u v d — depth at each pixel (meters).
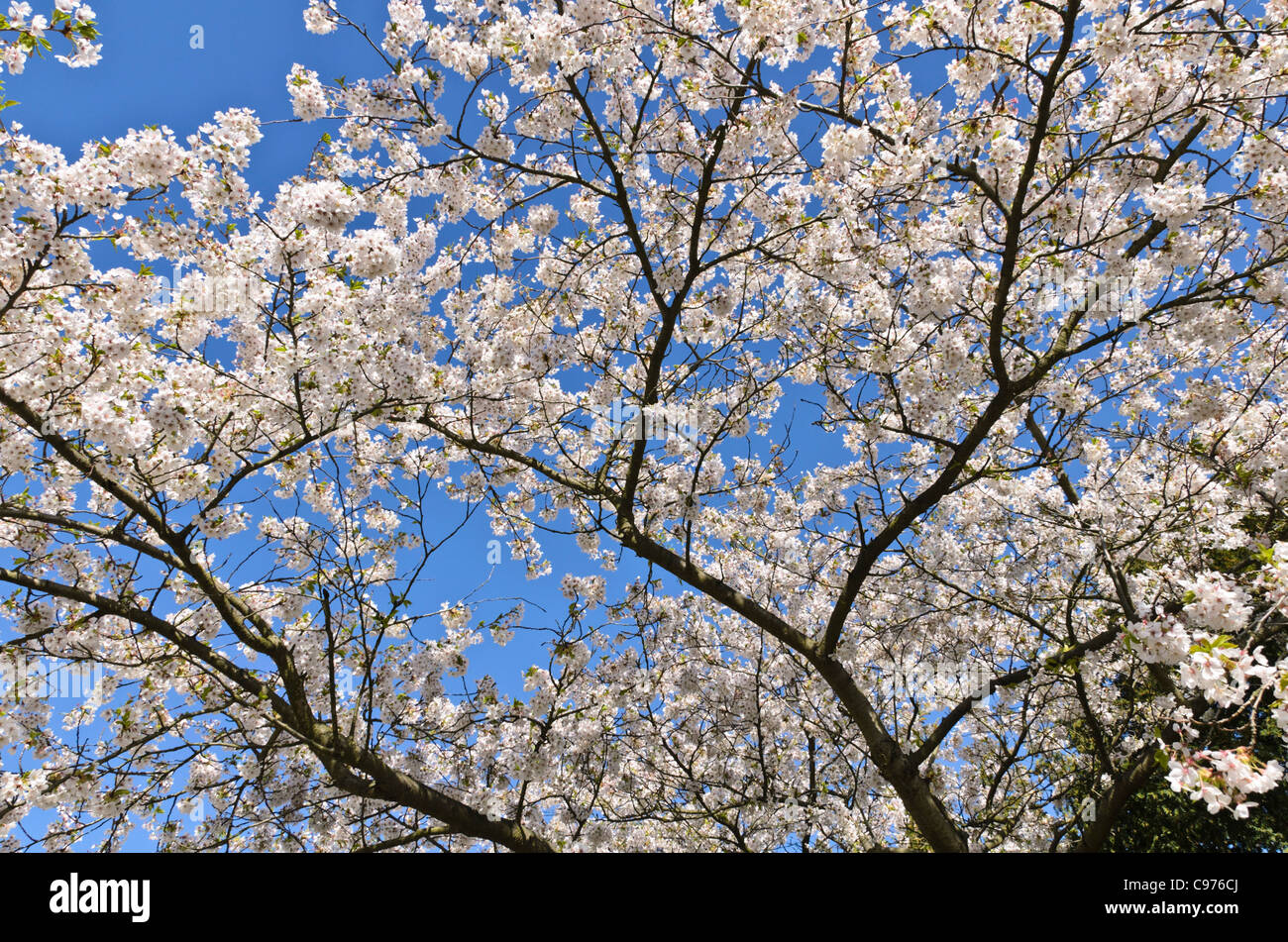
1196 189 3.99
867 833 7.39
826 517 7.73
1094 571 6.11
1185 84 4.42
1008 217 4.50
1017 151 4.69
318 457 5.90
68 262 3.89
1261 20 4.32
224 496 4.90
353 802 6.22
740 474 7.32
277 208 4.35
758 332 6.30
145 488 4.90
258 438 5.48
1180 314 5.16
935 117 5.14
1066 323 5.32
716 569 8.52
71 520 4.69
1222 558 7.48
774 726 7.78
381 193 5.10
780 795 7.02
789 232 5.17
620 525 6.29
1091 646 5.83
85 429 4.16
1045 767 7.28
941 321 5.18
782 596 8.16
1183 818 8.93
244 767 5.61
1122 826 9.61
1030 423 6.78
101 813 5.15
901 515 5.79
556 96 4.98
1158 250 4.57
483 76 4.64
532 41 4.39
